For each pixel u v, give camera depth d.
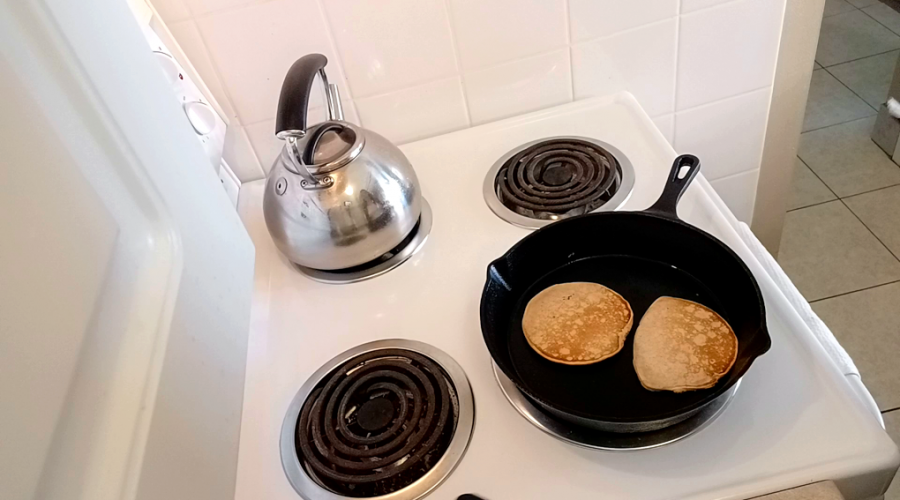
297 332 0.72
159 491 0.31
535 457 0.55
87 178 0.33
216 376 0.41
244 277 0.50
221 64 0.86
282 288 0.78
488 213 0.82
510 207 0.82
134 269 0.36
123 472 0.29
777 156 1.14
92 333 0.31
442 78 0.93
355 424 0.61
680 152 1.11
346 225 0.71
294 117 0.63
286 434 0.61
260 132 0.94
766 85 1.02
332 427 0.60
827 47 2.36
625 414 0.56
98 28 0.37
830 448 0.51
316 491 0.56
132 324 0.34
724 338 0.59
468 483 0.54
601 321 0.64
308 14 0.83
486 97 0.97
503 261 0.66
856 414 0.52
